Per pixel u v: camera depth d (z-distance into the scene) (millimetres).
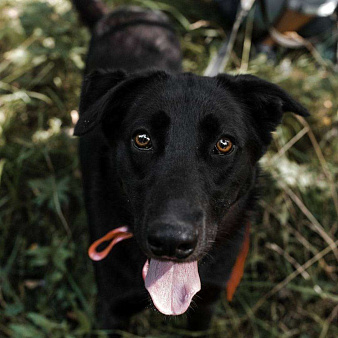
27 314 631
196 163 432
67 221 694
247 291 684
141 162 446
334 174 761
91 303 643
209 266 520
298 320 684
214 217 448
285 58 903
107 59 696
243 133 472
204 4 978
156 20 774
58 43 810
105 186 523
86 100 507
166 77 488
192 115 449
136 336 604
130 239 509
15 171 707
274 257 717
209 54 909
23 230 690
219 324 653
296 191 731
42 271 670
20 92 757
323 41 914
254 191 534
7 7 885
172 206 397
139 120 455
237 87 497
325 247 727
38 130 751
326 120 772
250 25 885
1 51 859
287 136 775
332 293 703
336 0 812
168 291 452
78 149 699
